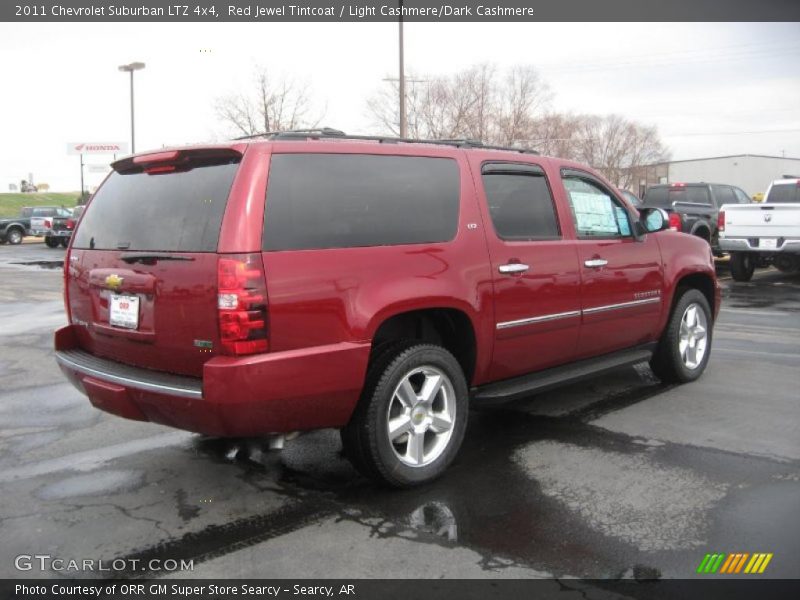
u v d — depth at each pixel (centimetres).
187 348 357
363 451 389
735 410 550
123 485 419
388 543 342
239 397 336
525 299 468
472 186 449
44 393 630
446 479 420
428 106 3622
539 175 503
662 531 350
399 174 414
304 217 365
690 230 1560
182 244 361
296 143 374
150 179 399
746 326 926
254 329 339
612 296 538
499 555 329
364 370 375
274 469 443
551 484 410
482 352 446
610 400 584
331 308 364
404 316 437
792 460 443
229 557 332
